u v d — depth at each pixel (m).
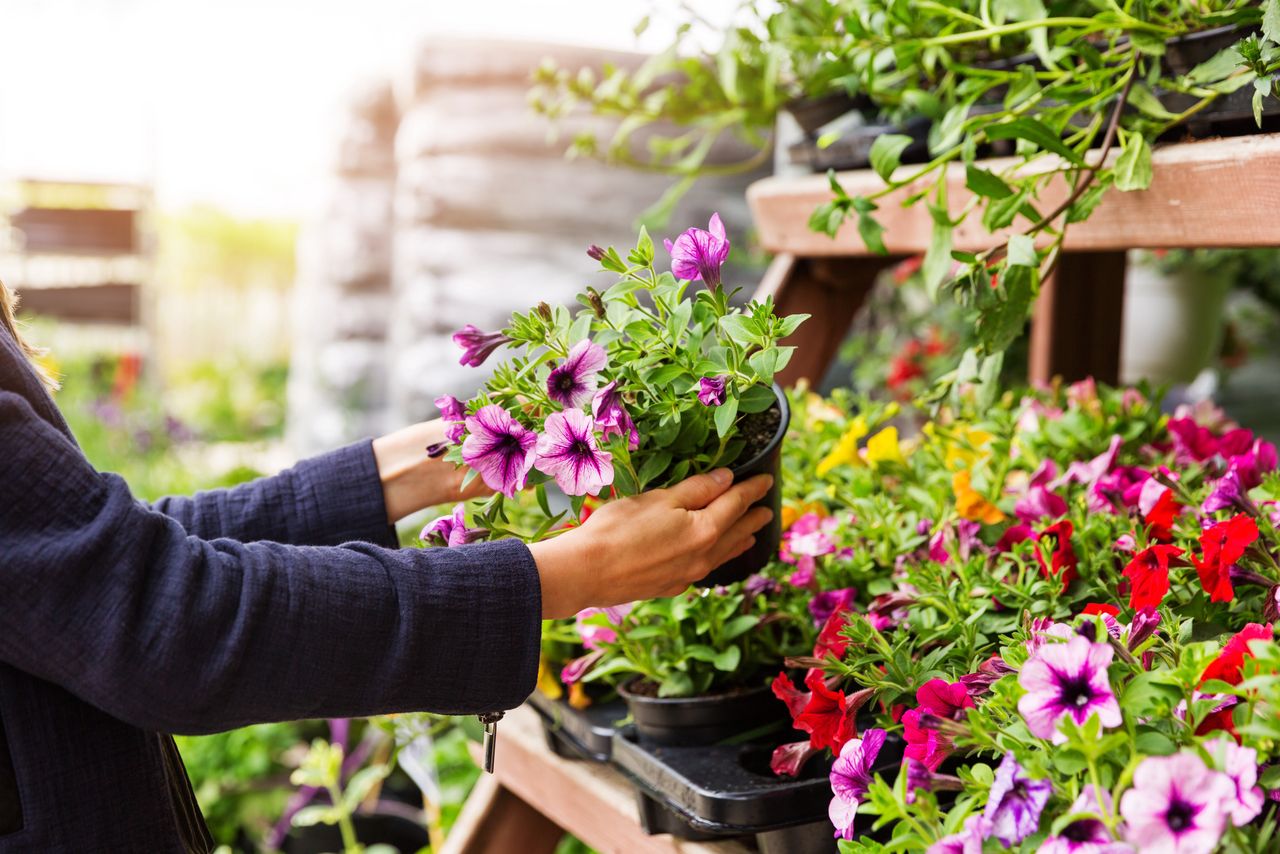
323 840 2.13
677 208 3.80
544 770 1.12
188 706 0.63
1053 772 0.56
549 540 0.74
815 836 0.81
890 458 1.12
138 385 6.58
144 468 4.67
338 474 1.00
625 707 1.04
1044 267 0.98
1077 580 0.84
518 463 0.73
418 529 2.03
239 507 0.98
